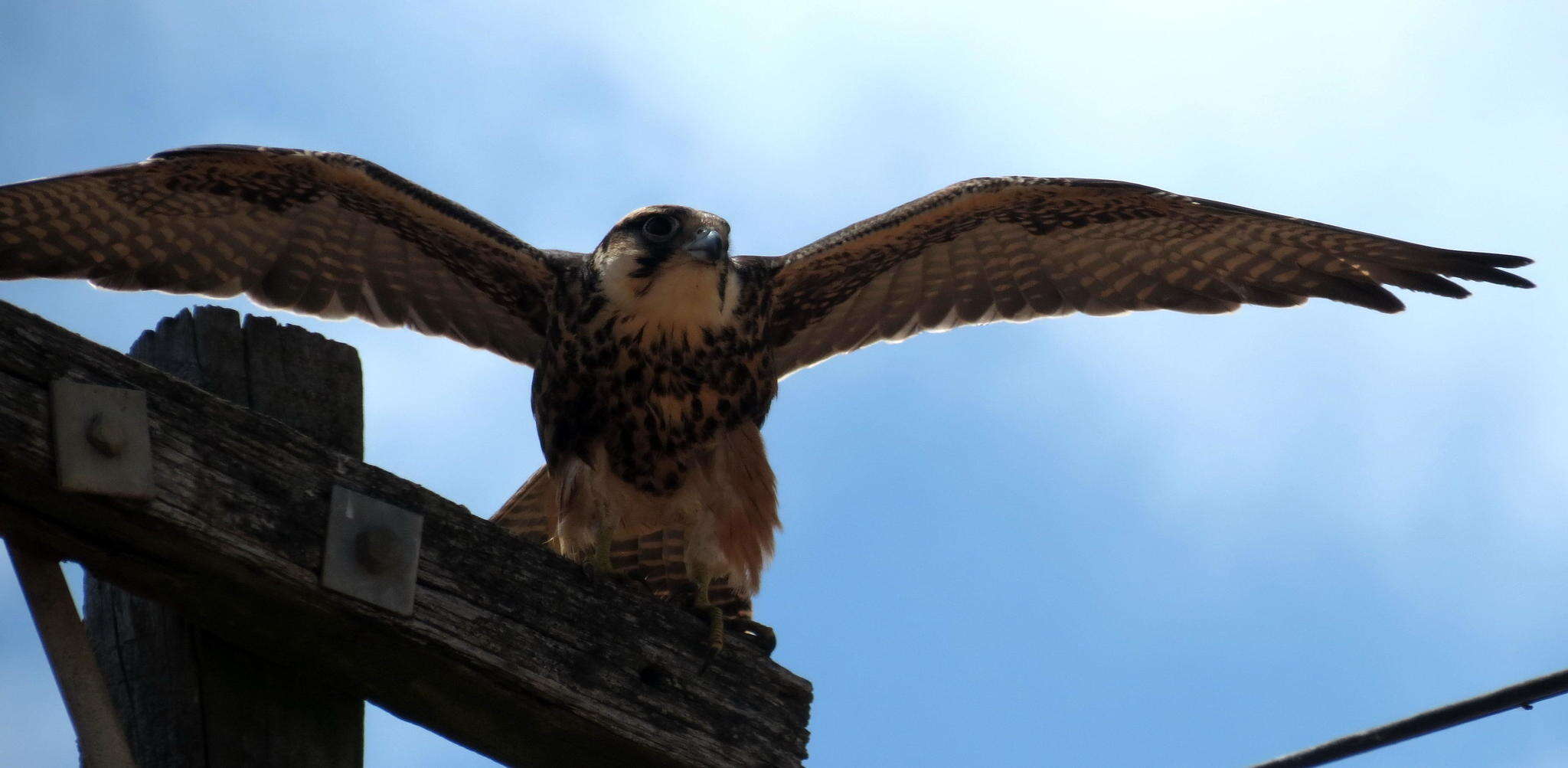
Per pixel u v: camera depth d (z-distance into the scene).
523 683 7.79
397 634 7.41
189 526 6.79
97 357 6.74
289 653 7.64
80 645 6.81
